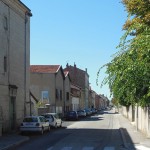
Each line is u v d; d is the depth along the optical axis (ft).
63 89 249.55
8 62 114.93
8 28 115.24
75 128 139.23
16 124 121.49
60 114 229.66
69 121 198.59
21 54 128.98
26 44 134.82
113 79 27.43
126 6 59.98
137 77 24.45
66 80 266.36
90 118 238.48
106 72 26.96
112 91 27.94
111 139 92.99
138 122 119.96
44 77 222.69
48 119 134.72
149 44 23.00
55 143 83.41
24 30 132.77
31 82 222.69
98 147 74.13
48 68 227.81
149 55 23.18
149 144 75.51
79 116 245.65
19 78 126.31
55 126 136.15
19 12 126.52
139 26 25.49
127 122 175.11
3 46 110.73
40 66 229.66
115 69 25.54
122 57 25.22
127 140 85.25
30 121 108.47
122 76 24.89
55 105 222.69
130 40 25.73
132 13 33.60
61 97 242.58
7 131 112.27
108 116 277.44
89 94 473.26
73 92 313.94
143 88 26.07
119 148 72.02
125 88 26.45
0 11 108.47
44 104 202.59
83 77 407.85
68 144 80.69
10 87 115.03
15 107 120.98
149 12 32.35
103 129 132.67
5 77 111.75
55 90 223.30
